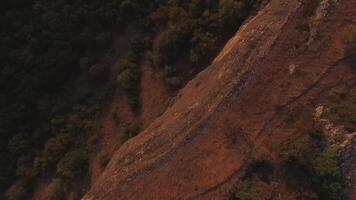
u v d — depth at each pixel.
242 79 41.69
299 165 37.56
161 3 50.97
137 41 51.69
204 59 47.56
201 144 41.97
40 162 54.50
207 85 43.75
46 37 56.59
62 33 55.88
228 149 40.84
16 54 57.34
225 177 40.12
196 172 41.38
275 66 41.00
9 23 58.84
